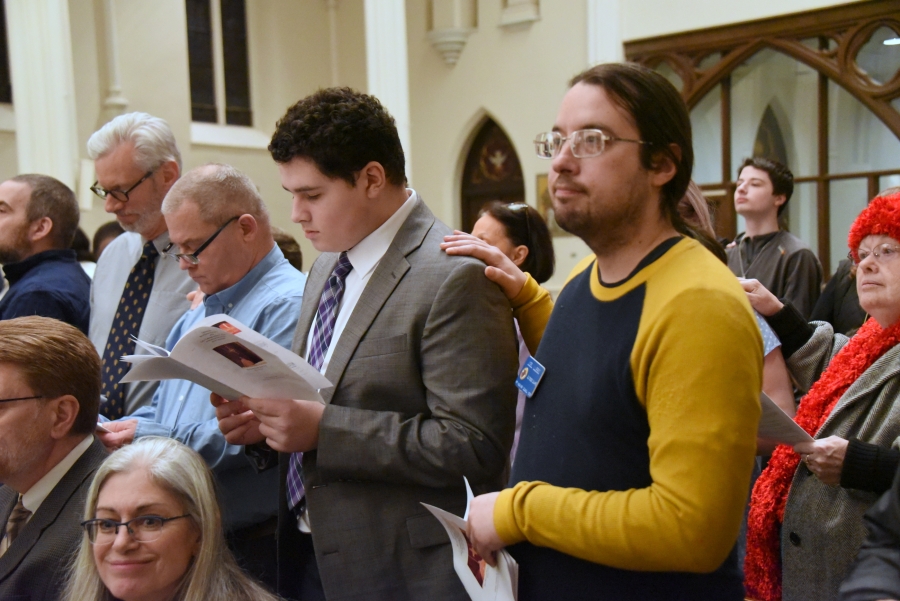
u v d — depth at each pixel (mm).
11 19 6367
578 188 1190
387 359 1607
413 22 9711
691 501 1053
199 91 9258
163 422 2123
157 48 8109
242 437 1703
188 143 8414
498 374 1575
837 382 1723
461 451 1521
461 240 1667
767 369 1993
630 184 1187
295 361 1412
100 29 7727
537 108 8812
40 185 2852
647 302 1160
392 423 1564
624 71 1201
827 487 1646
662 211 1248
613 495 1141
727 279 1133
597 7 8133
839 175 6902
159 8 8117
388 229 1693
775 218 4062
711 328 1079
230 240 2004
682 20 7625
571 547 1160
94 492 1565
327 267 1892
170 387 2170
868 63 6672
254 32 9742
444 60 9492
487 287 1607
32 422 1699
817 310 3529
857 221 1712
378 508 1615
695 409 1067
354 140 1595
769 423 1441
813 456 1560
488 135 9547
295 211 1664
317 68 10094
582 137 1184
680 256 1174
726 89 7508
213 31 9344
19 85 6391
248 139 9484
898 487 1196
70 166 6559
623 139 1177
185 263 2014
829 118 6949
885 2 6469
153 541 1514
